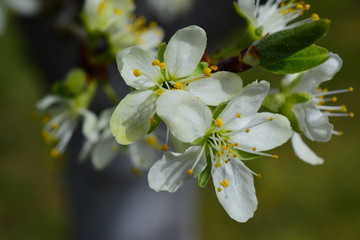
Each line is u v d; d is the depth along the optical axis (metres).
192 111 0.18
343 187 0.52
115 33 0.21
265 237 0.49
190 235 0.36
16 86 0.59
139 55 0.18
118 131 0.18
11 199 0.51
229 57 0.19
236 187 0.18
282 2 0.20
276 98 0.19
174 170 0.18
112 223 0.31
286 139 0.18
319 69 0.19
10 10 0.25
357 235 0.49
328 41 0.64
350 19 0.65
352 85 0.60
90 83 0.22
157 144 0.21
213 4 0.29
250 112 0.18
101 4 0.21
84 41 0.22
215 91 0.18
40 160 0.53
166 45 0.18
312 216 0.50
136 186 0.31
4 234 0.49
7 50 0.58
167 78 0.18
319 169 0.53
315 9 0.64
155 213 0.32
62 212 0.50
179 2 0.28
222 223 0.49
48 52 0.27
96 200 0.31
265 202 0.51
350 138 0.55
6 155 0.54
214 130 0.18
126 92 0.27
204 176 0.18
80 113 0.22
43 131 0.22
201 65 0.18
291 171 0.52
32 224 0.49
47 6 0.24
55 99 0.22
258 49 0.18
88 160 0.30
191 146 0.18
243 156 0.18
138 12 0.28
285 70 0.18
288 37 0.17
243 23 0.30
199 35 0.18
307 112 0.19
